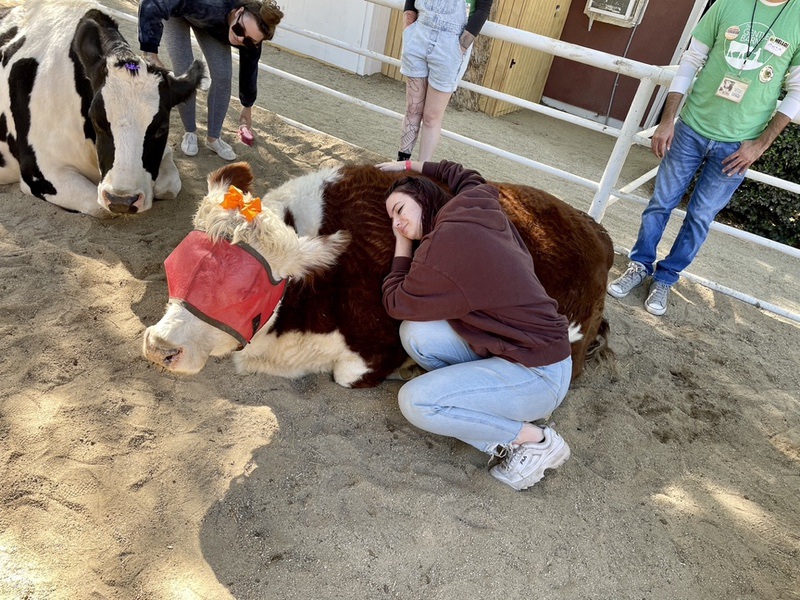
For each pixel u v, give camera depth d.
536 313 2.23
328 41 5.20
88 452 2.25
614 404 3.01
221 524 2.11
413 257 2.35
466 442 2.48
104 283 3.11
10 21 4.14
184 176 4.33
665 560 2.29
